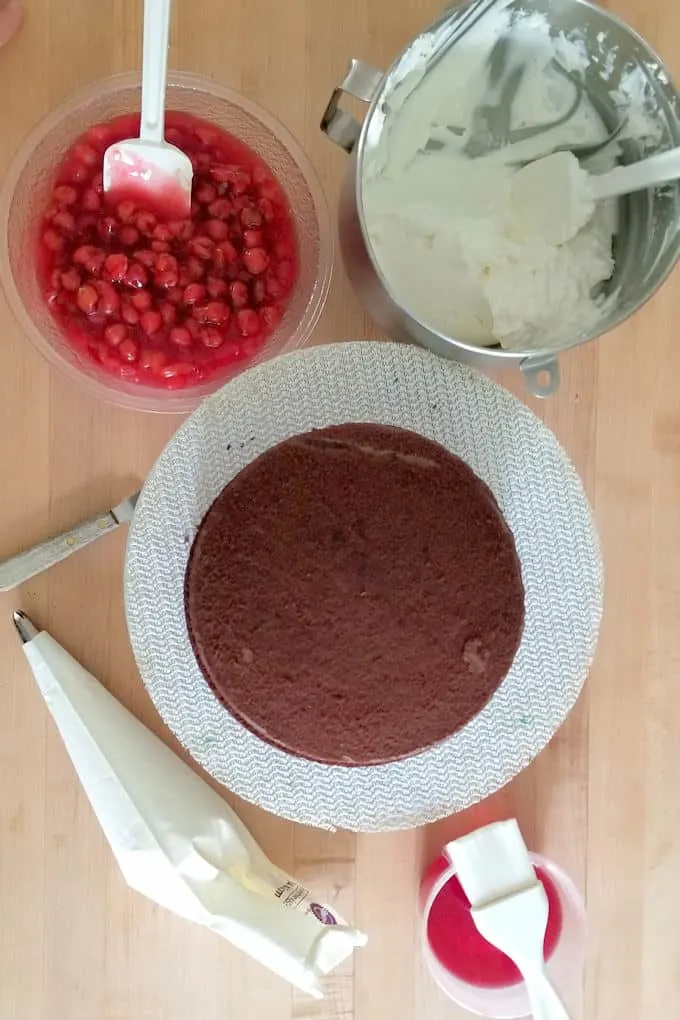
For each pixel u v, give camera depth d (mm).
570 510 846
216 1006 873
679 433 915
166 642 808
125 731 832
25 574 827
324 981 881
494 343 793
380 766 832
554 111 802
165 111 830
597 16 732
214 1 847
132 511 840
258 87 861
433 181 795
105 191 805
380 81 715
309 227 856
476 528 818
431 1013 891
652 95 760
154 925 867
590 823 913
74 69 843
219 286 821
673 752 921
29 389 843
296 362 813
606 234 809
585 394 907
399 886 889
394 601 806
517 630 828
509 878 818
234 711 804
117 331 803
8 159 837
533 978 812
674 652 921
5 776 846
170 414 863
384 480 809
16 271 814
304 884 878
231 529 795
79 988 857
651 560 917
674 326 912
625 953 916
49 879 854
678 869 921
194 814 820
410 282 783
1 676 842
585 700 913
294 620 800
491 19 743
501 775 846
